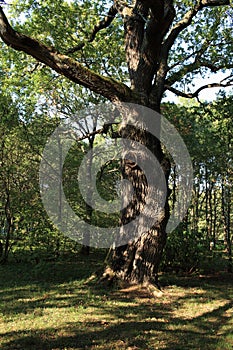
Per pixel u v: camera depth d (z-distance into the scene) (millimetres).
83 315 6113
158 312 6516
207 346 4805
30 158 15445
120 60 15016
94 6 13375
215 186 20547
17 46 7570
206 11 12375
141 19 9828
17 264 12570
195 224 18953
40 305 6742
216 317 6254
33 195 13719
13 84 13539
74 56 13914
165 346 4770
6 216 13109
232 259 12945
